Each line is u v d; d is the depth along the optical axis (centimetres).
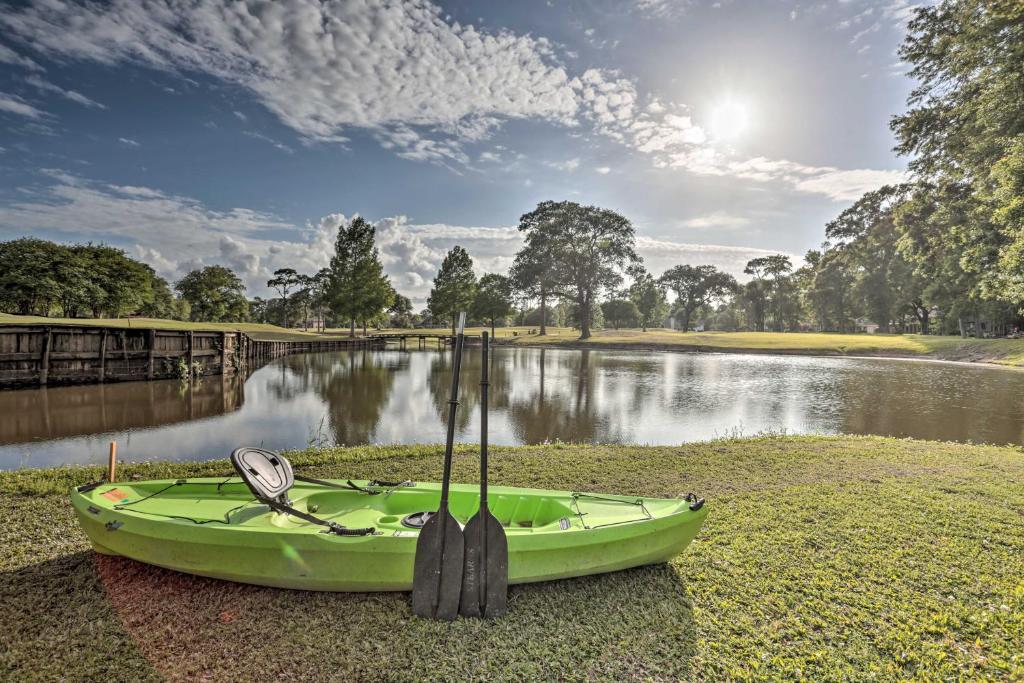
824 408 1728
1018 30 1939
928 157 2777
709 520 615
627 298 10394
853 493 721
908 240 3588
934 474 823
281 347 4544
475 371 2912
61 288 5244
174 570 450
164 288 9350
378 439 1223
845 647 374
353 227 5944
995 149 2294
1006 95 2000
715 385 2336
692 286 9219
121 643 374
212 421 1402
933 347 4400
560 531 428
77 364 1958
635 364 3528
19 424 1309
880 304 6256
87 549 521
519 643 379
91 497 476
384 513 523
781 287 9488
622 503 504
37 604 420
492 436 1275
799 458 934
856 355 4503
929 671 347
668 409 1692
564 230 6562
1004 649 372
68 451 1060
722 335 6831
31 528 576
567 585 457
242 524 435
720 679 344
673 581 466
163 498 494
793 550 530
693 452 985
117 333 2078
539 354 4566
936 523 605
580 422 1463
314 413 1545
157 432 1253
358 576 417
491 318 7425
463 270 7100
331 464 879
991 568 492
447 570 405
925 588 455
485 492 410
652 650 372
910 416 1586
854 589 453
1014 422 1487
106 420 1376
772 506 665
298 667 353
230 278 9650
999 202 2333
